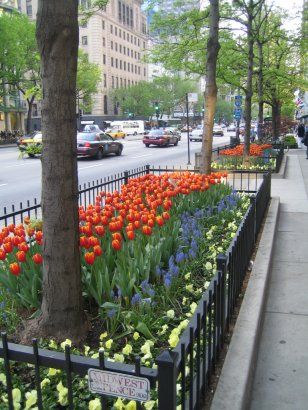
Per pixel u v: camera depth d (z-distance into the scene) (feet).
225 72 72.95
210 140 37.19
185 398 8.96
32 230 17.92
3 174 66.80
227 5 63.93
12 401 7.98
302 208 35.01
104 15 294.05
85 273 14.21
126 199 23.65
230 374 10.79
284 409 11.25
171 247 17.26
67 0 10.61
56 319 11.77
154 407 8.84
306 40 77.87
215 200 26.50
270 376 12.58
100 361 7.09
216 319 11.42
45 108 11.07
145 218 17.66
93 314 13.39
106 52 303.68
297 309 16.71
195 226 20.36
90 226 16.74
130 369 7.07
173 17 58.70
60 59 10.74
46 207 11.50
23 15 156.46
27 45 150.20
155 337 11.98
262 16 84.89
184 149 131.03
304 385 12.17
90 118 293.64
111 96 307.99
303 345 14.16
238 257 15.33
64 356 7.50
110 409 8.98
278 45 85.61
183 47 59.77
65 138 11.21
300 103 146.30
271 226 25.72
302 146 128.67
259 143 90.38
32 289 13.01
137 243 16.05
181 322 11.78
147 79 399.03
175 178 28.66
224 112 415.23
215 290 10.89
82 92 207.10
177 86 318.04
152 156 103.65
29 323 12.36
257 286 16.46
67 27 10.61
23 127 223.71
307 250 23.89
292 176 55.57
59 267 11.64
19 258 13.57
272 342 14.37
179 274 15.60
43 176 11.48
